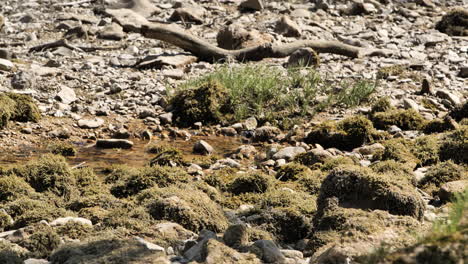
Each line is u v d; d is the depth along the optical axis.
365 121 36.16
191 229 21.20
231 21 61.31
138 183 26.48
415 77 46.75
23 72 42.75
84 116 39.56
